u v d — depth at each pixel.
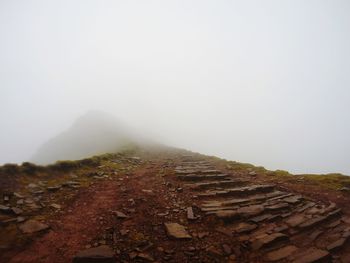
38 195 9.05
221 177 14.21
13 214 7.33
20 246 5.97
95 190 10.77
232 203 9.73
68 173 12.38
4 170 9.71
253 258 6.23
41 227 6.89
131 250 6.26
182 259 6.06
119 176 13.71
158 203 9.70
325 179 14.28
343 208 9.87
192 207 9.39
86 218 7.95
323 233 7.67
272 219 8.42
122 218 8.07
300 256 6.33
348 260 6.32
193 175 13.88
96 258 5.68
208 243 6.84
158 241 6.84
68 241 6.50
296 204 10.16
